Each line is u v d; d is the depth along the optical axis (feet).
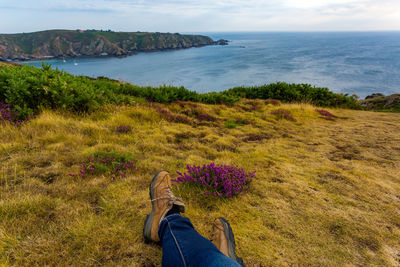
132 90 32.96
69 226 6.46
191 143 15.92
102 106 20.92
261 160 13.41
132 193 8.54
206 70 545.85
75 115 18.01
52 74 20.86
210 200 8.57
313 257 6.21
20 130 13.25
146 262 5.56
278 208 8.45
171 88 35.81
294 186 10.29
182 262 4.11
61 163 10.39
